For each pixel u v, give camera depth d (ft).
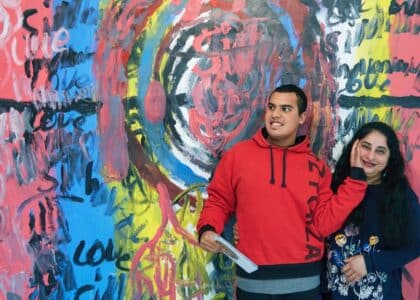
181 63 6.98
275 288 6.11
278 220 6.14
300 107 6.43
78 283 6.94
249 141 6.58
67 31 6.70
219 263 7.28
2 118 6.63
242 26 7.04
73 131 6.80
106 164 6.91
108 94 6.86
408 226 6.20
